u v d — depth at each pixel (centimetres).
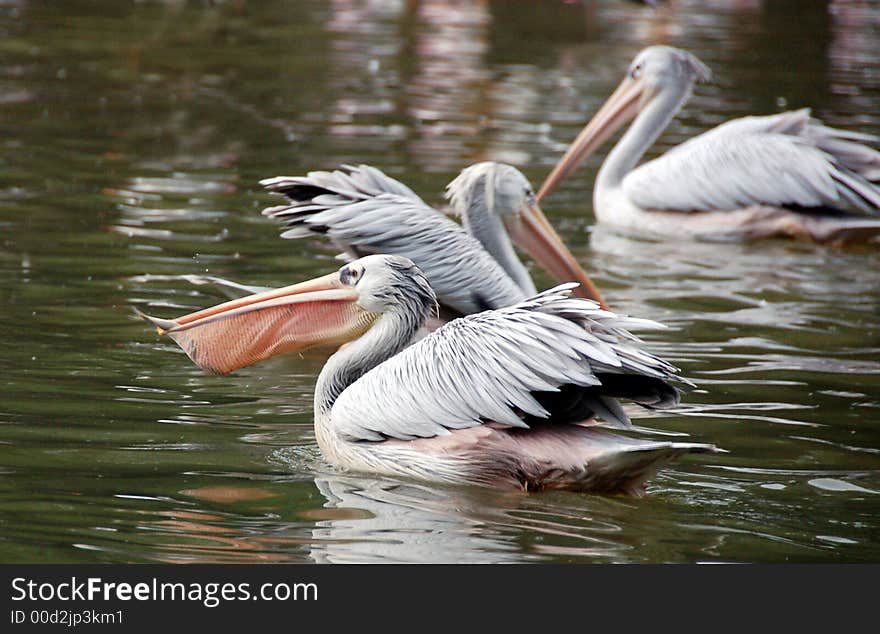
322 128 2331
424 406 961
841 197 1850
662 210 1898
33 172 1914
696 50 3484
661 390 940
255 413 1098
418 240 1262
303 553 808
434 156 2145
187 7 3872
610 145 2373
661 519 886
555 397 962
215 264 1517
